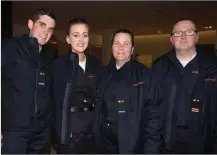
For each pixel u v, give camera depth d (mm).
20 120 1821
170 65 2092
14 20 7891
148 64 11688
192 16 7062
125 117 1830
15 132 1828
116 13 6750
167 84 2023
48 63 2008
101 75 2051
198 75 1997
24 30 8953
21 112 1819
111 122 1873
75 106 1966
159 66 2115
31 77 1857
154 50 11703
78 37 1988
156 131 1856
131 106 1835
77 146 1954
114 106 1875
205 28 9438
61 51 9758
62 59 2049
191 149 1971
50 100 2000
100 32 10805
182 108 1980
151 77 1880
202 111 1964
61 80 1953
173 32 2068
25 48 1860
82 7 6070
